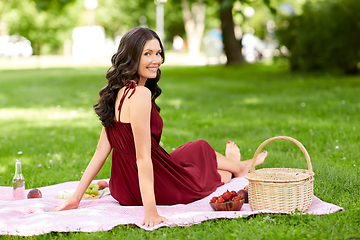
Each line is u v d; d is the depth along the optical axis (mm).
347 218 3375
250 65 25828
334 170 4836
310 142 6613
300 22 18359
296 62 18938
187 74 22719
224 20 26578
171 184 3971
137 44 3600
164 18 53969
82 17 40938
